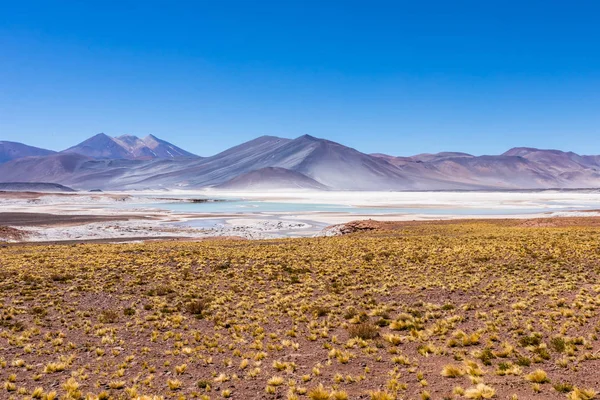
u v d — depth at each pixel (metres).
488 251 31.52
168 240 62.06
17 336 15.39
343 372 12.38
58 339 14.96
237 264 29.36
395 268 26.95
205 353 14.14
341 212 122.56
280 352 14.13
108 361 13.38
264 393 11.12
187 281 24.61
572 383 10.77
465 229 53.34
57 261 30.77
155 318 17.77
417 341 14.72
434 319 17.06
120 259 31.72
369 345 14.52
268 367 12.91
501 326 15.63
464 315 17.22
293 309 18.94
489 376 11.56
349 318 17.61
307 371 12.55
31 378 12.06
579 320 15.33
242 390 11.32
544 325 15.08
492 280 22.77
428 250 33.12
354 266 27.77
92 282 24.03
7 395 11.04
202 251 36.06
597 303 17.30
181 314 18.47
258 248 38.19
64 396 10.80
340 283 23.33
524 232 45.28
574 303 17.28
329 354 13.67
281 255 32.91
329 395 10.59
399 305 19.17
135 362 13.36
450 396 10.48
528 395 10.25
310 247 37.94
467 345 14.12
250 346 14.55
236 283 23.97
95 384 11.66
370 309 18.70
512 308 17.67
